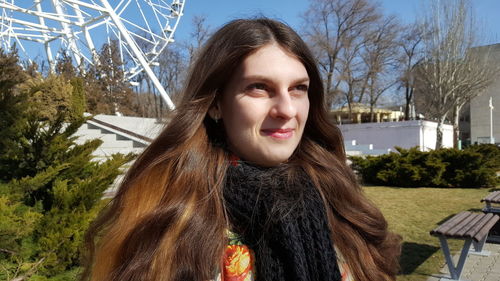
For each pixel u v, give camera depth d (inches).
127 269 40.2
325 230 46.1
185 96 47.6
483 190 423.8
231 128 44.9
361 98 1333.7
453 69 946.1
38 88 114.8
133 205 44.1
